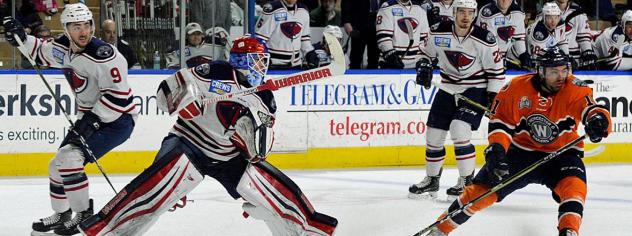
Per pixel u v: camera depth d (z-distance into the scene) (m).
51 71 12.92
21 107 12.86
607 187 12.56
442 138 11.52
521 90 7.72
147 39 13.42
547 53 7.51
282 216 7.05
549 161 7.80
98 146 8.87
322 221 7.15
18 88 12.82
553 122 7.70
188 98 6.73
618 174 13.83
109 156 13.31
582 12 15.50
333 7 14.78
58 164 8.77
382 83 14.30
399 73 14.36
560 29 15.11
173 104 6.79
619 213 10.52
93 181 12.70
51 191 9.05
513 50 14.94
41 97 12.92
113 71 8.70
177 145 6.97
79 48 8.70
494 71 11.27
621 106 15.20
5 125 12.83
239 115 6.91
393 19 14.34
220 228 9.45
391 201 11.38
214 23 13.59
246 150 7.00
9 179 12.70
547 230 9.48
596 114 7.36
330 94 14.07
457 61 11.29
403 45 14.50
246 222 9.77
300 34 14.08
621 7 16.12
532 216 10.20
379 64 14.71
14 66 13.12
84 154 8.84
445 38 11.30
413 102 14.48
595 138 7.34
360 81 14.19
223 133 7.04
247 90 6.89
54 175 8.96
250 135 6.89
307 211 7.14
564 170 7.64
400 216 10.34
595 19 16.11
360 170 14.02
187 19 13.54
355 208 10.85
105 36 13.11
